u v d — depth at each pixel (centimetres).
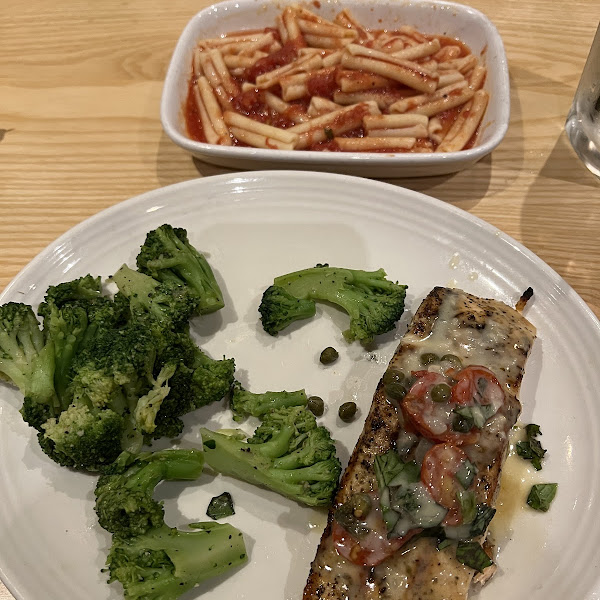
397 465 23
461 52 39
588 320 28
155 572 23
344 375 29
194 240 32
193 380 27
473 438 23
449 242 32
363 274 30
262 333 30
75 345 27
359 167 34
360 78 36
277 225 33
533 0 42
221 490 27
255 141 36
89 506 26
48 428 24
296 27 39
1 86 40
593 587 23
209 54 38
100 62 41
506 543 25
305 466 26
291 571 25
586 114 32
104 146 37
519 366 26
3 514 26
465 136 35
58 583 24
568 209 34
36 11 44
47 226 34
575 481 26
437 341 26
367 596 22
